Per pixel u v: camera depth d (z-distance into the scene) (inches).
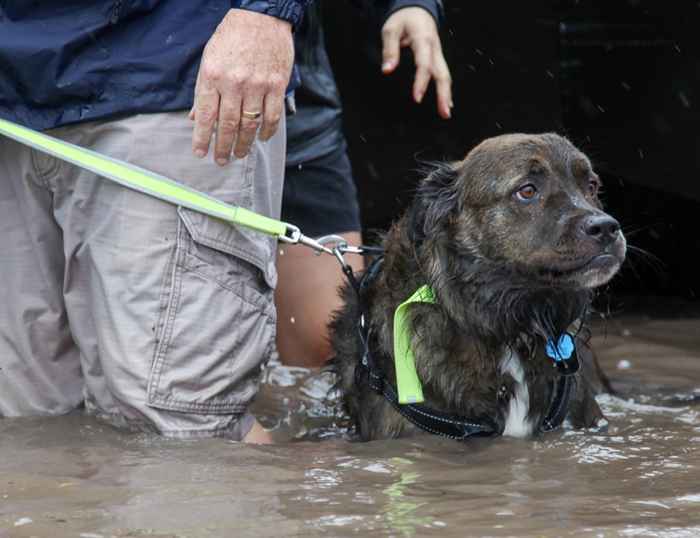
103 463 246.5
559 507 207.9
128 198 266.1
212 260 271.4
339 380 315.6
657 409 327.0
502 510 205.6
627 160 526.6
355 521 198.4
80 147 266.7
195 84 263.9
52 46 259.6
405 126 547.2
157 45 262.2
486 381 283.1
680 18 488.7
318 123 390.9
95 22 261.1
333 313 330.6
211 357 272.2
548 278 277.6
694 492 218.7
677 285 548.7
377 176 555.2
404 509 206.7
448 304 283.9
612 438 277.3
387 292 296.5
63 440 270.1
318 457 254.1
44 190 280.5
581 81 548.7
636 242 561.0
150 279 267.0
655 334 452.8
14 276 289.6
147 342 268.2
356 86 541.3
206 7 265.1
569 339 287.4
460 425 279.0
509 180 280.8
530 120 529.7
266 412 344.2
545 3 511.8
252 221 270.4
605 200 572.1
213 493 219.6
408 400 276.8
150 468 241.3
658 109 507.2
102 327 273.0
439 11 377.7
